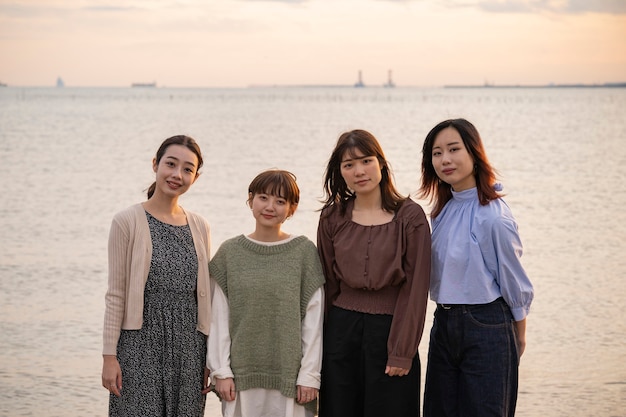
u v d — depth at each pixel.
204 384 3.77
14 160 27.77
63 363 7.05
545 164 26.91
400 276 3.57
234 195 18.42
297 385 3.64
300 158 27.78
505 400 3.53
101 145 34.41
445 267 3.59
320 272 3.75
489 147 33.81
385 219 3.68
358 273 3.61
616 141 37.28
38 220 15.55
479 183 3.63
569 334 8.02
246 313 3.69
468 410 3.55
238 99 135.88
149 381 3.56
